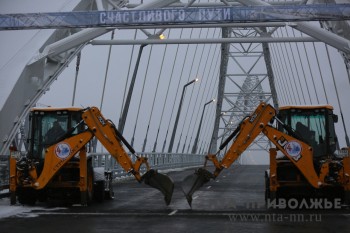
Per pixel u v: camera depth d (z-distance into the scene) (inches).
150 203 683.4
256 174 1632.6
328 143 656.4
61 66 1071.6
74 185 639.1
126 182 1209.4
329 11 866.1
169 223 481.1
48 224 474.3
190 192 607.2
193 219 511.8
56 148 613.6
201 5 1257.4
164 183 601.6
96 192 697.0
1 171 752.3
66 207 628.1
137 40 1127.0
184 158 2372.0
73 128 625.6
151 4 1059.3
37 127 674.8
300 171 609.9
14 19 869.8
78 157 662.5
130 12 872.9
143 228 447.5
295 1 1253.1
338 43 994.7
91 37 1010.7
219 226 460.1
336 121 675.4
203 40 1124.5
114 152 609.0
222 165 613.3
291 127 657.6
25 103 968.3
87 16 866.1
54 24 869.2
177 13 872.3
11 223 481.7
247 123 616.1
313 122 664.4
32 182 619.2
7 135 901.2
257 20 867.4
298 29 1015.0
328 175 605.6
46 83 1038.4
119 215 547.2
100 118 615.8
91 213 565.6
